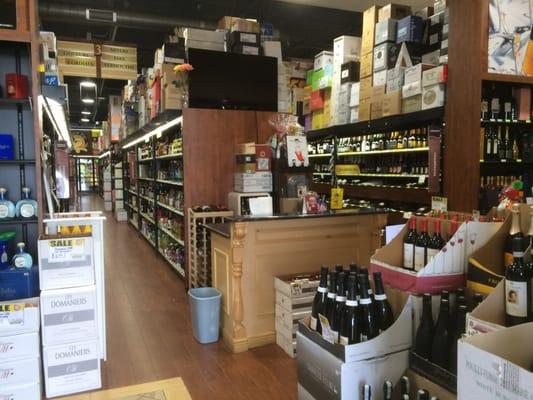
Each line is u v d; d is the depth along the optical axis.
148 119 7.20
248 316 3.47
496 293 1.53
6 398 2.65
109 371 3.12
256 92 5.55
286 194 4.82
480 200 4.11
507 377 1.08
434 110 4.51
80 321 2.82
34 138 3.00
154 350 3.48
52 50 4.50
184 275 5.46
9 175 3.23
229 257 3.48
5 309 2.64
